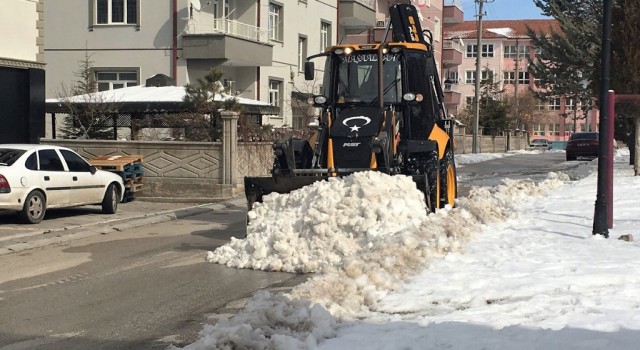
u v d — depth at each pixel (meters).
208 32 29.77
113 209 16.53
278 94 35.72
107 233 13.77
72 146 20.89
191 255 11.05
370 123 11.89
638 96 11.59
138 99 22.41
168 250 11.59
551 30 32.19
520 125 77.19
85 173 15.71
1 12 19.95
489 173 29.31
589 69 27.83
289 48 36.25
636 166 20.38
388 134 11.80
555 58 28.53
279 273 9.48
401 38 14.44
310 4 38.53
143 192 20.25
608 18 10.74
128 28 30.17
